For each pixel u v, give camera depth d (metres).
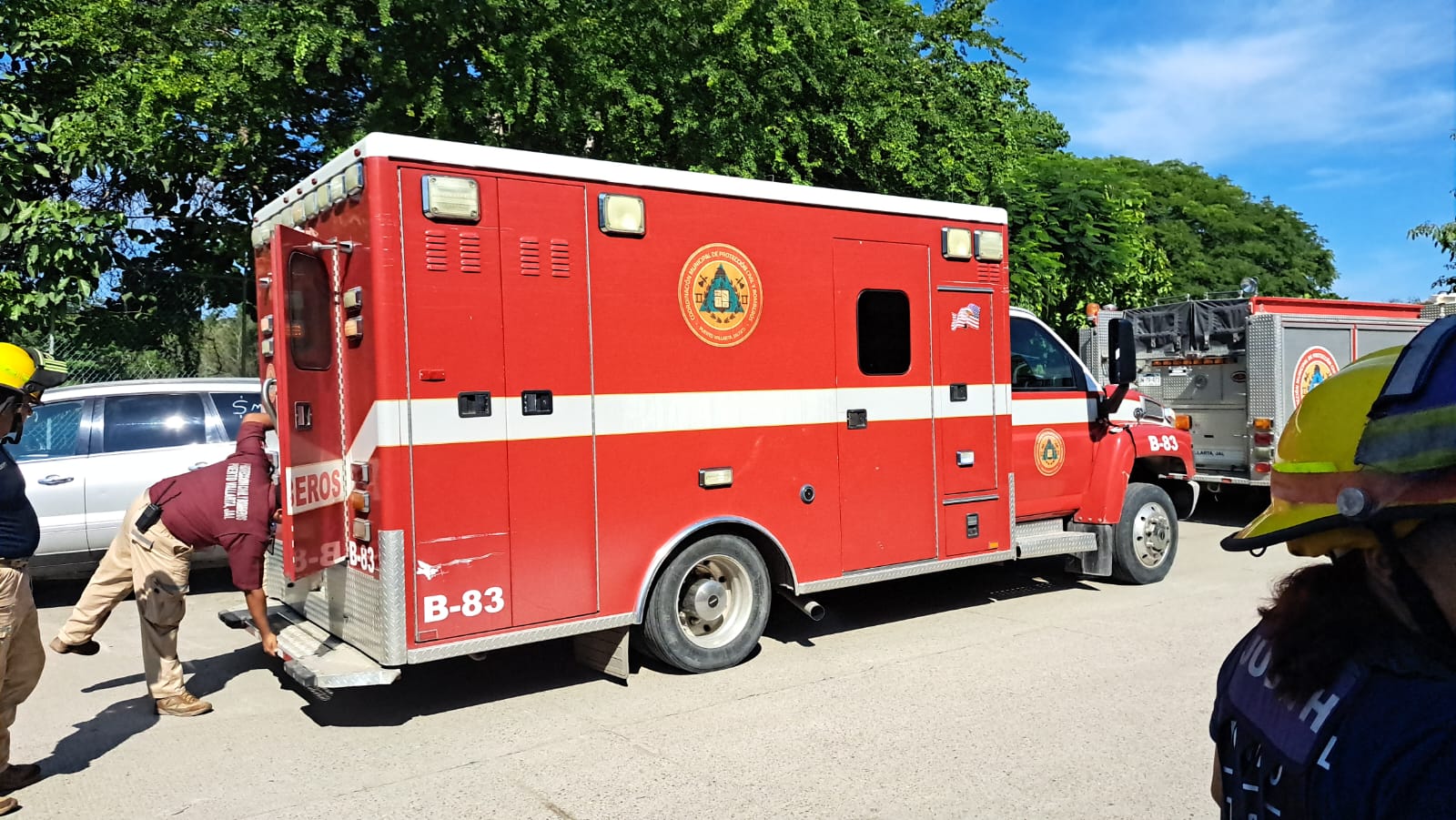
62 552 7.30
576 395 5.14
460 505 4.78
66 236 10.11
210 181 11.55
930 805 3.87
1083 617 6.93
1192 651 6.02
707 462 5.61
